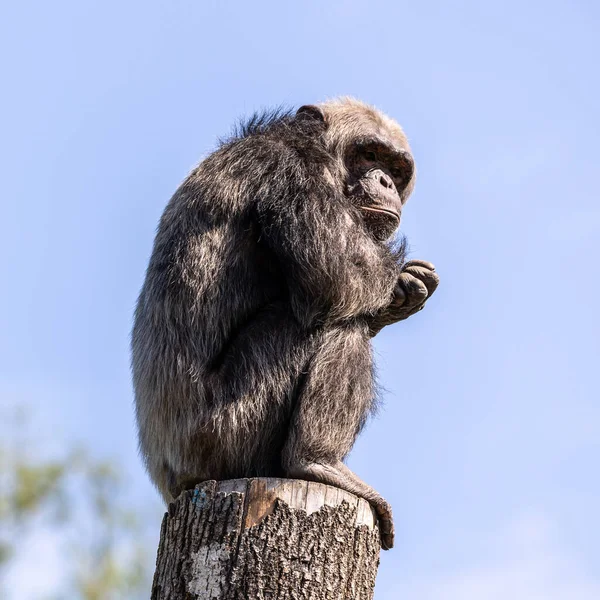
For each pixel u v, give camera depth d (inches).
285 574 627.2
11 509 1346.0
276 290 771.4
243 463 708.7
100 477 1382.9
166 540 661.3
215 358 733.3
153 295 753.6
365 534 657.0
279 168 758.5
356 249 734.5
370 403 740.0
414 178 940.0
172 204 783.1
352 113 888.3
